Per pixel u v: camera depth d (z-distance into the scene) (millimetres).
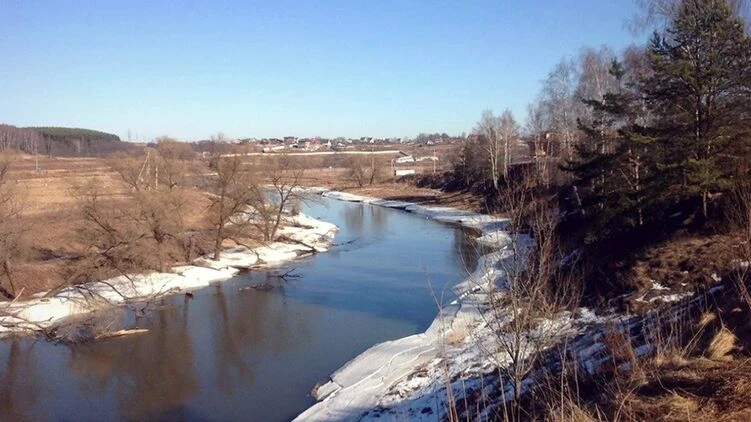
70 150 132500
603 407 8125
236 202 39469
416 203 70812
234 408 18062
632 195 24344
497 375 14914
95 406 18766
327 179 106938
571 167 31359
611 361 11039
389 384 17781
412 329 24219
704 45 21109
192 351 23328
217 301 30500
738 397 7059
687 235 21703
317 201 58531
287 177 48125
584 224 28203
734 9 28297
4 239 30031
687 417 6840
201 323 26875
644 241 23016
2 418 18062
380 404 16359
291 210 54688
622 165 25109
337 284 32688
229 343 24047
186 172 39750
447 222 55531
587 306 19828
